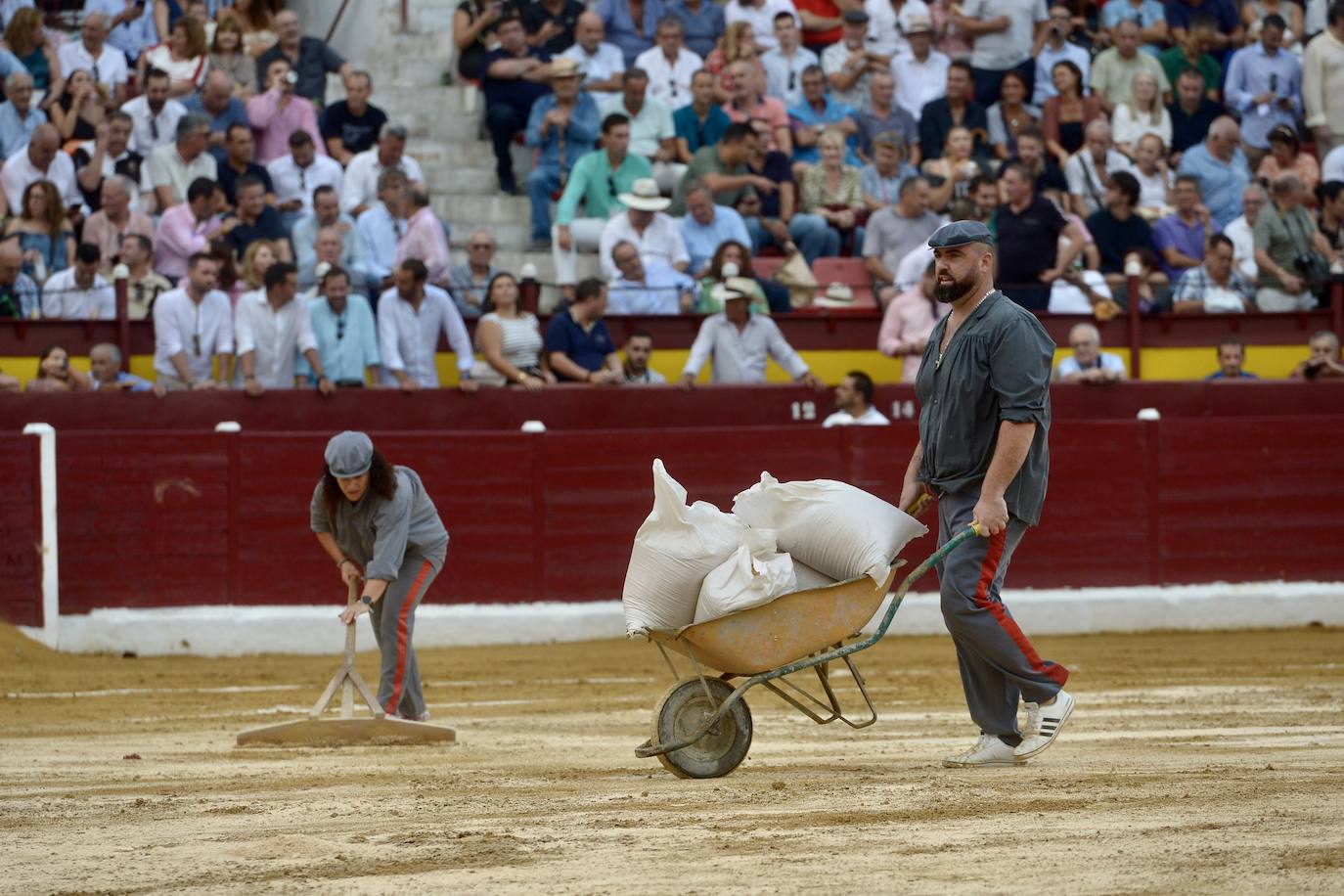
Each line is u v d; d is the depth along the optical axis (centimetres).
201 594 4312
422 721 2570
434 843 1426
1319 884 1170
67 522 4259
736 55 5075
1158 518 4691
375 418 4431
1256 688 3200
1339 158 5278
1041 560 4650
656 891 1203
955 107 5069
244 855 1395
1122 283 4831
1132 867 1248
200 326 4394
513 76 5097
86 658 4116
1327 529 4756
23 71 4800
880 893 1180
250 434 4341
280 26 5116
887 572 1859
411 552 2516
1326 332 4875
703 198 4672
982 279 1883
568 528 4459
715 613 1838
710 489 4484
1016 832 1413
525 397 4503
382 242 4588
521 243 5031
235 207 4669
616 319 4622
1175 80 5403
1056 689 1900
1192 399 4791
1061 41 5372
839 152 4888
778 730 2509
